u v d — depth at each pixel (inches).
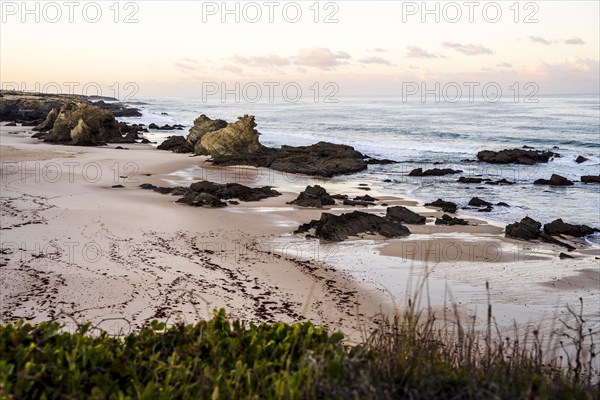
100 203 973.8
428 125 2994.6
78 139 1969.7
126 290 547.8
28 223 804.6
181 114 4291.3
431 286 594.2
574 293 573.0
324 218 855.7
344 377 151.8
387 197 1139.9
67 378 151.7
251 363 170.6
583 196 1141.7
